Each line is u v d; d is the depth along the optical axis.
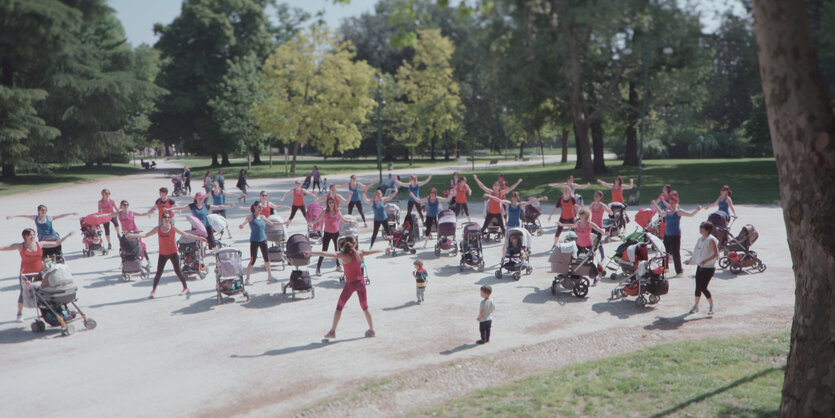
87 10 46.44
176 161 102.81
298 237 12.51
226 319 11.08
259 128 60.41
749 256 13.41
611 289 12.75
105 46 62.12
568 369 8.16
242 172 36.31
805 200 5.02
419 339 9.77
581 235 12.89
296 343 9.70
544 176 43.16
